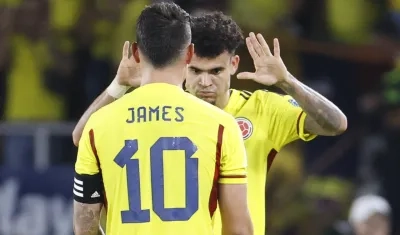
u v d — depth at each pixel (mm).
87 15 32125
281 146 17500
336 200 32562
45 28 32250
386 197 33125
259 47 16406
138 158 14625
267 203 32094
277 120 17312
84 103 33000
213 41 16547
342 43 33719
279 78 16344
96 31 32281
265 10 32219
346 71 34188
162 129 14672
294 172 32531
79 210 14969
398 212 33000
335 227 31078
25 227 30766
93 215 14977
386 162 33375
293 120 17219
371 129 34156
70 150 31172
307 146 34250
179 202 14531
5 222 30734
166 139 14641
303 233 31938
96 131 14820
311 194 32594
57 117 32812
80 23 32156
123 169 14641
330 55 33562
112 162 14688
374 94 34156
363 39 34000
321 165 34062
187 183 14555
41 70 32562
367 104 34062
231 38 16703
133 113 14773
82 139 14953
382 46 34062
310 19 33562
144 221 14531
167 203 14531
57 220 30812
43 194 30812
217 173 14688
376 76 34562
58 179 30875
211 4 31438
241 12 31781
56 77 32562
